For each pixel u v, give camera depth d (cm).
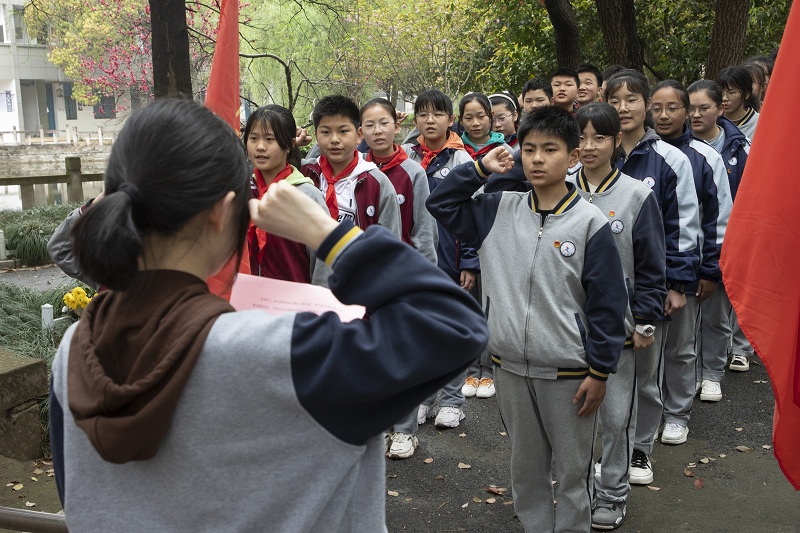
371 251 113
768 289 235
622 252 343
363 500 118
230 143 115
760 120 239
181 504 108
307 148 848
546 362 287
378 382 107
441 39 1800
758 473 404
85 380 108
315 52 1892
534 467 305
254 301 128
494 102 598
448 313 112
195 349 105
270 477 108
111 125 3922
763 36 1130
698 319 467
